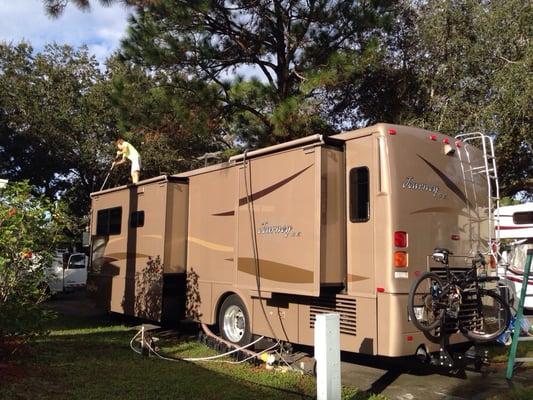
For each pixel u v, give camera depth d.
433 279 6.57
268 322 7.87
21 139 25.53
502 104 13.90
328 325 4.90
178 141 17.28
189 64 13.79
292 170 7.33
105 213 12.25
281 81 15.37
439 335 6.57
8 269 6.59
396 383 6.70
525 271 7.08
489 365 7.61
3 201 6.91
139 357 7.75
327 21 13.99
